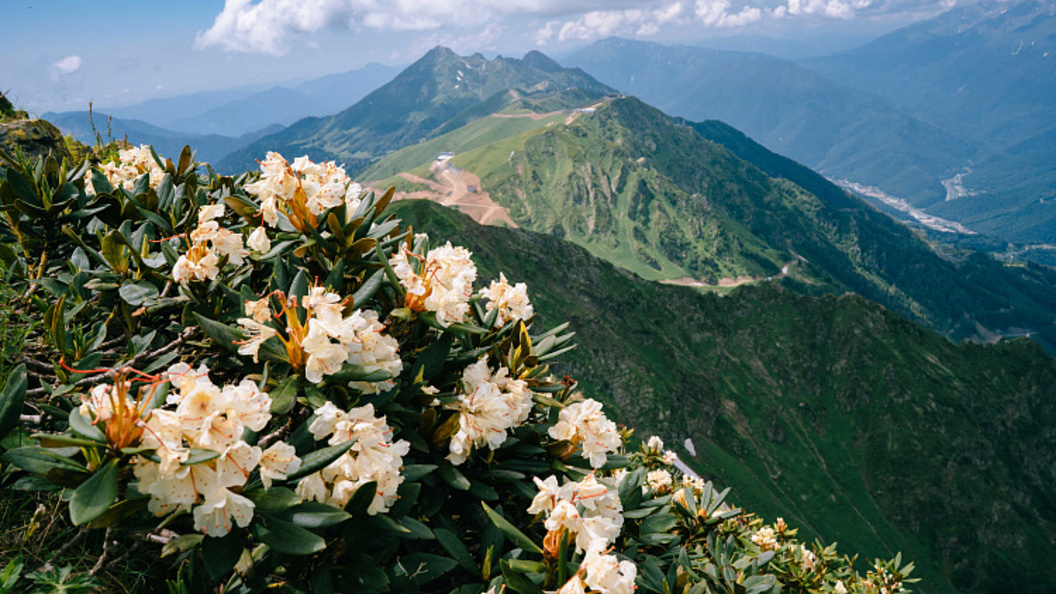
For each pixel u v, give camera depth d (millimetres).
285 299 2877
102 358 3215
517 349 3408
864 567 124188
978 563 130000
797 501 133250
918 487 139750
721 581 4148
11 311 3420
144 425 1862
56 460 1948
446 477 2789
